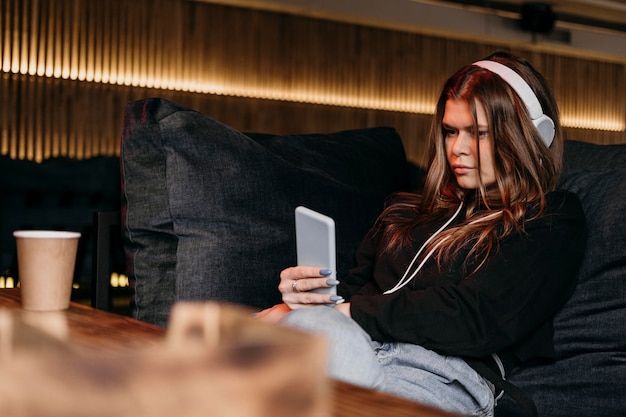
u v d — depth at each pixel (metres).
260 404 0.39
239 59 7.01
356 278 1.68
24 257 0.99
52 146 6.10
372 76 7.78
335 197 1.74
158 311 1.58
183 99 6.71
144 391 0.38
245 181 1.62
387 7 7.55
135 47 6.50
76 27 6.24
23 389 0.37
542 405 1.49
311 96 7.43
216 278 1.55
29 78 6.01
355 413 0.54
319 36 7.45
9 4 5.99
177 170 1.59
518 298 1.42
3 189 4.09
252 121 7.06
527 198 1.54
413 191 1.79
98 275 1.66
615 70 9.41
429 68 8.12
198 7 6.78
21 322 0.62
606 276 1.52
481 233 1.49
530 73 1.62
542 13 8.11
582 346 1.51
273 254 1.61
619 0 8.15
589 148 1.88
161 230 1.59
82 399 0.37
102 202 4.29
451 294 1.40
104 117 6.30
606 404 1.45
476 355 1.37
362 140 2.00
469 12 8.03
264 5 6.95
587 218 1.61
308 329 0.97
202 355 0.39
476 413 1.38
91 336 0.74
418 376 1.35
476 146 1.56
